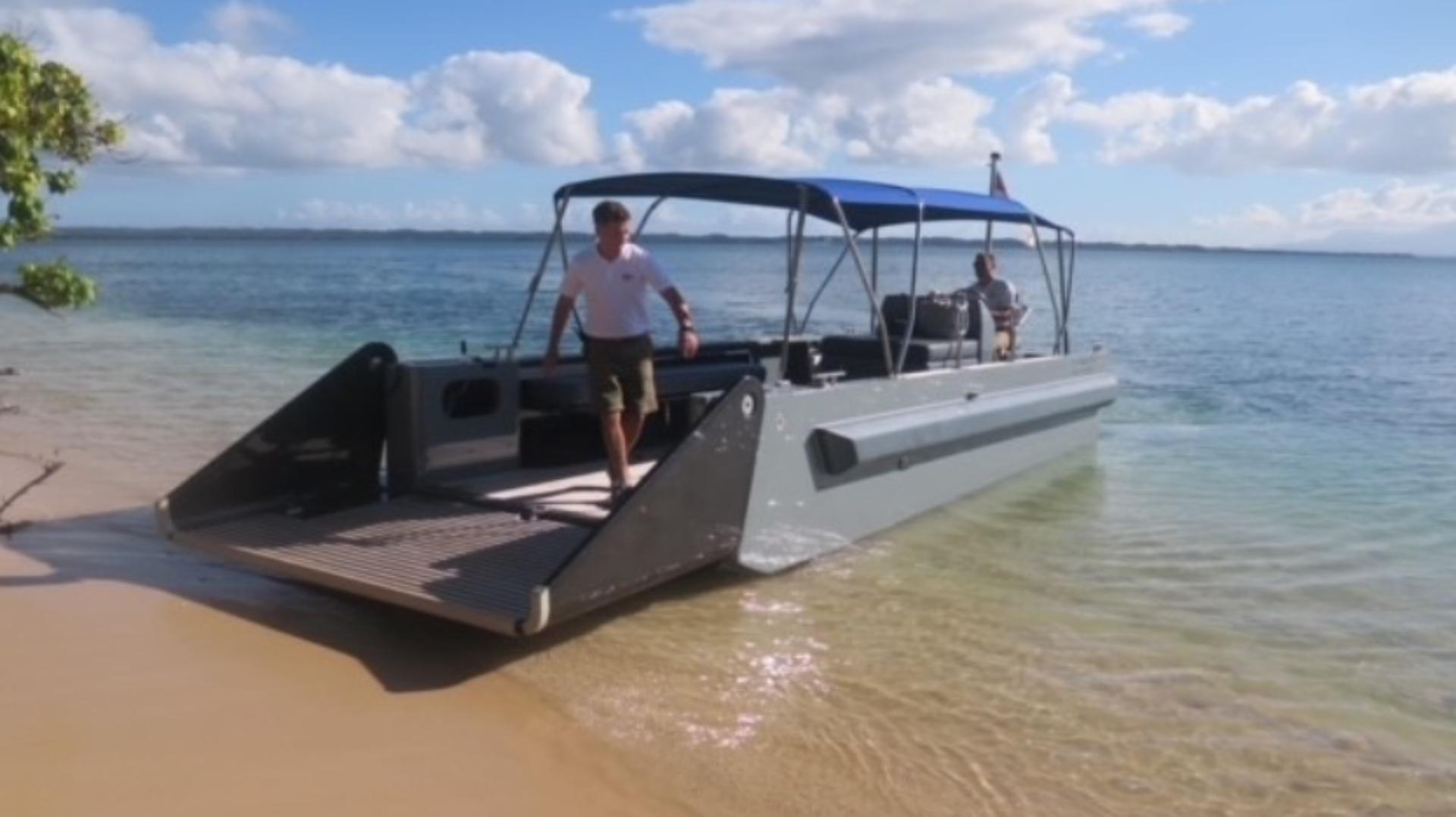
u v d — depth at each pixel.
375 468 6.24
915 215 8.38
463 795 3.60
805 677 4.75
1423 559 6.73
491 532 5.51
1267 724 4.39
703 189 7.02
